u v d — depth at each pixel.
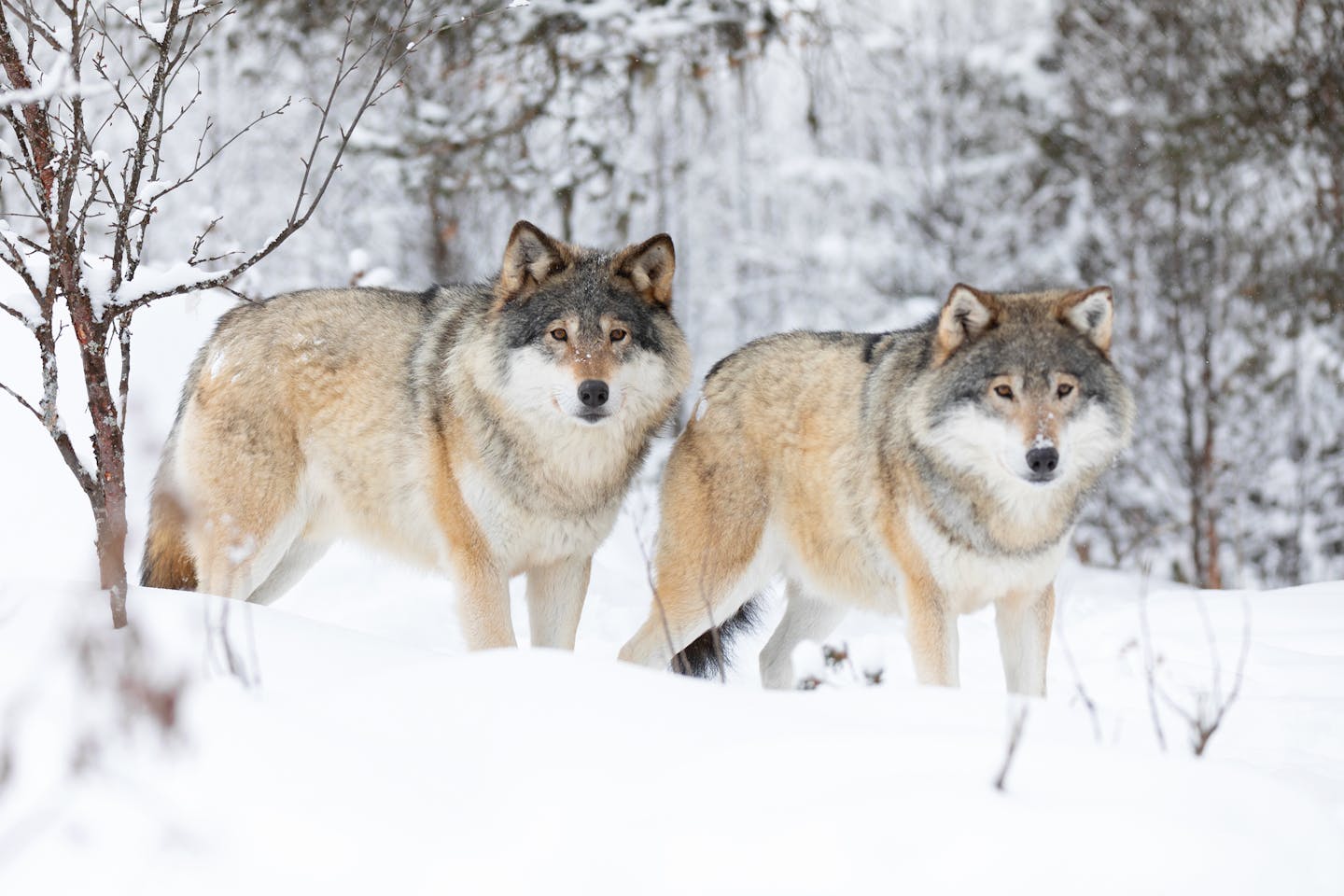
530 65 31.61
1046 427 10.30
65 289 8.86
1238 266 35.34
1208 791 5.55
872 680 8.17
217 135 33.50
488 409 11.38
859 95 45.25
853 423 11.55
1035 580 11.01
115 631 7.64
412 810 5.43
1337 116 34.09
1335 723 10.12
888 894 4.82
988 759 5.76
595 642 14.96
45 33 8.91
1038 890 4.82
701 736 5.95
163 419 15.95
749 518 12.33
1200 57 38.62
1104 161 41.00
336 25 31.58
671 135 46.88
